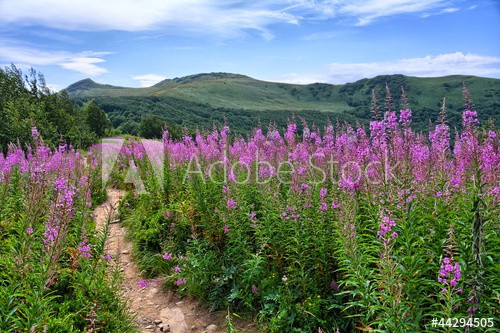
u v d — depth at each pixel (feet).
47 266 12.23
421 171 16.60
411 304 12.19
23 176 26.66
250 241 22.36
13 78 122.31
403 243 13.16
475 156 14.02
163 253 25.04
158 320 19.38
